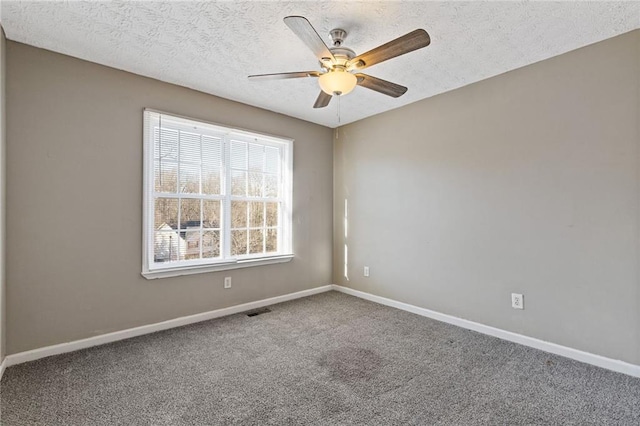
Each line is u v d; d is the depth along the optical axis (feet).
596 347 7.56
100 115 8.63
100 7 6.25
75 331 8.26
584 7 6.24
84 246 8.39
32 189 7.68
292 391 6.46
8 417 5.57
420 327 10.01
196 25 6.88
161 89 9.67
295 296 13.19
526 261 8.71
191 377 6.97
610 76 7.34
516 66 8.75
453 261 10.32
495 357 7.98
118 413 5.72
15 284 7.47
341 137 14.30
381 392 6.44
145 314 9.40
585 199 7.72
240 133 11.57
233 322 10.39
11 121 7.40
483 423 5.52
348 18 6.61
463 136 10.07
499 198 9.25
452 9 6.32
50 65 7.92
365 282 13.24
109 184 8.77
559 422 5.56
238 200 11.75
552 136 8.23
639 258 7.02
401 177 11.90
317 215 14.05
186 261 10.38
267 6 6.25
